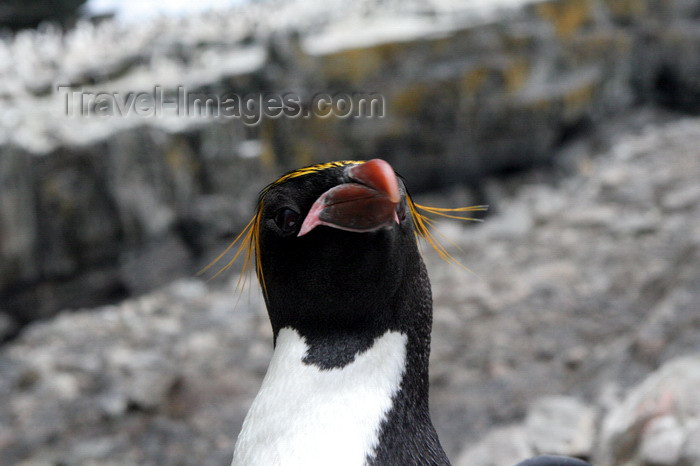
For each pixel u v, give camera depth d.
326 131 8.82
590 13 10.72
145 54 8.64
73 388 5.62
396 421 1.37
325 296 1.40
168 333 6.68
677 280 5.41
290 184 1.41
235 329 6.67
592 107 11.05
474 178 9.94
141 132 7.54
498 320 6.07
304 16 9.82
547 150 10.39
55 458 4.70
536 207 8.97
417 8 9.79
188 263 8.21
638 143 10.49
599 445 3.27
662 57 11.77
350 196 1.30
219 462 4.57
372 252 1.35
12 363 6.37
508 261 7.45
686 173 8.77
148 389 5.33
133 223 7.62
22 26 12.52
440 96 9.12
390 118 9.04
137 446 4.80
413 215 1.61
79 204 7.22
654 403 3.04
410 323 1.47
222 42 8.98
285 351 1.45
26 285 7.19
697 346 3.84
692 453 2.64
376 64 8.97
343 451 1.29
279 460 1.29
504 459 3.50
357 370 1.39
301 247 1.38
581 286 6.41
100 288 7.61
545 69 10.04
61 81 8.05
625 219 7.79
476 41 9.36
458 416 4.67
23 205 6.89
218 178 8.22
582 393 4.12
